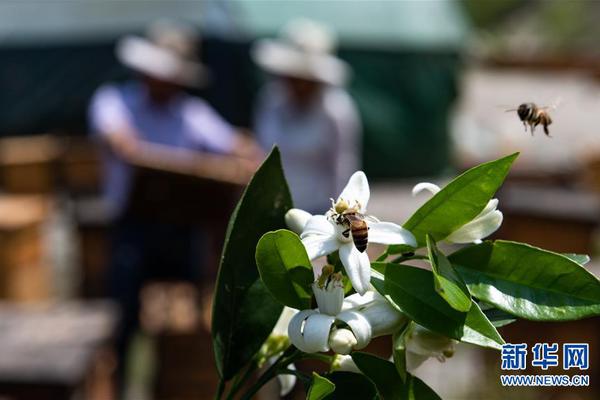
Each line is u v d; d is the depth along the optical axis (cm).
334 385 133
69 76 1146
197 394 685
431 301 135
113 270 699
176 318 707
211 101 1102
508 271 141
